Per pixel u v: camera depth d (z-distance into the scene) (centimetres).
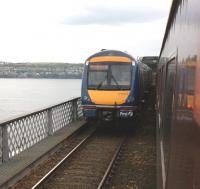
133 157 1076
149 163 1002
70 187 792
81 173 894
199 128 208
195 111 223
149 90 2606
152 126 1698
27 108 6038
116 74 1453
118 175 895
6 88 16750
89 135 1384
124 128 1612
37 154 957
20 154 959
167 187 350
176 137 310
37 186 750
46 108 1188
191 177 224
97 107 1450
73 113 1623
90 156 1070
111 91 1445
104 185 803
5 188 716
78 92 11638
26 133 1023
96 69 1471
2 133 865
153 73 3222
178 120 304
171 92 412
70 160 1016
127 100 1433
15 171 790
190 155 232
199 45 218
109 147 1206
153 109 2455
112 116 1449
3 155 868
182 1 355
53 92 11969
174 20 495
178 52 361
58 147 1117
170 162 344
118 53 1472
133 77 1443
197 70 221
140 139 1370
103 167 952
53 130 1296
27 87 17900
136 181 846
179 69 332
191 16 264
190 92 246
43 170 897
